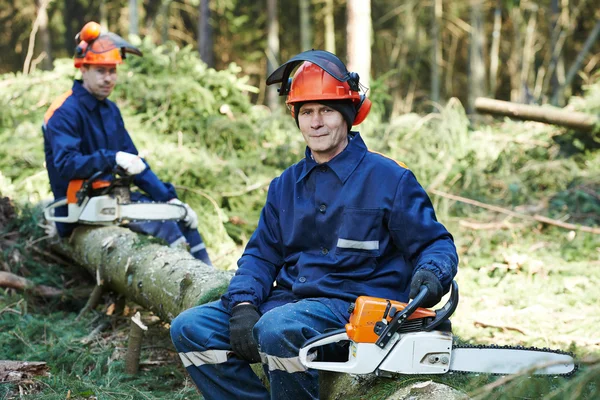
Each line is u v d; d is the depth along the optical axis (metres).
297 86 2.38
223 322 2.41
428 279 2.13
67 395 3.01
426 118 6.89
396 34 21.03
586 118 6.87
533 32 21.48
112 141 4.55
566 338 3.56
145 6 21.20
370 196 2.37
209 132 6.43
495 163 6.79
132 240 4.00
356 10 7.67
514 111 7.23
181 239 4.33
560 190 6.40
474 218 5.85
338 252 2.39
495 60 19.20
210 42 15.01
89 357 3.50
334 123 2.38
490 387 1.87
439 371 2.18
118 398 3.00
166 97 6.46
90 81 4.45
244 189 5.78
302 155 6.43
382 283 2.37
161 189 4.57
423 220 2.31
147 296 3.63
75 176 4.29
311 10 20.34
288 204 2.52
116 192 4.40
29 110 6.68
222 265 5.01
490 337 3.72
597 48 21.30
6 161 5.83
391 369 2.16
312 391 2.26
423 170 6.35
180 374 3.40
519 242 5.38
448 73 21.61
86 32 4.36
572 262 4.90
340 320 2.31
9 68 22.44
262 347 2.21
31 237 4.91
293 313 2.24
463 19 21.97
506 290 4.44
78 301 4.60
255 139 6.61
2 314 4.01
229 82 6.94
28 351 3.54
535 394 1.91
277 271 2.61
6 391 3.00
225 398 2.39
